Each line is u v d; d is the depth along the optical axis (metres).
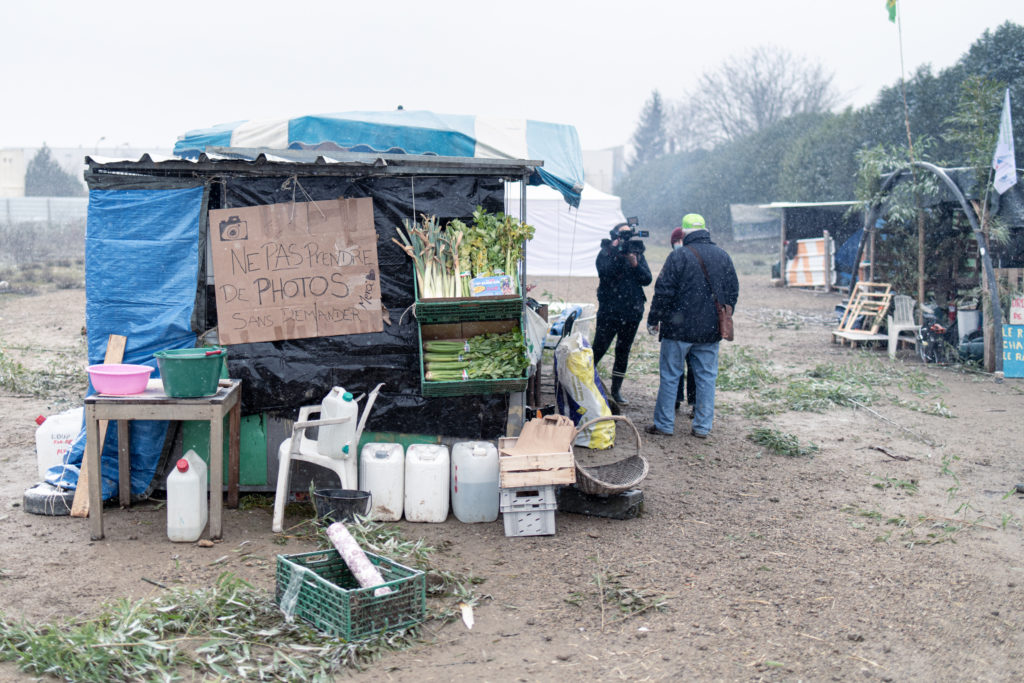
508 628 4.36
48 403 9.47
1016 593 4.81
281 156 6.64
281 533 5.55
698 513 6.13
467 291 5.97
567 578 4.98
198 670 3.86
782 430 8.73
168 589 4.66
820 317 18.77
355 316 6.05
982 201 11.73
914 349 13.98
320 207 5.98
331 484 6.14
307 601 4.26
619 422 8.86
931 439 8.35
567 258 22.44
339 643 4.02
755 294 23.67
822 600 4.71
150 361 6.00
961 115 12.44
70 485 5.95
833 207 24.64
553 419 5.90
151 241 5.94
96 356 6.00
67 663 3.76
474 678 3.85
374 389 6.05
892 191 13.74
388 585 4.15
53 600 4.51
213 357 5.23
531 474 5.53
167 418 5.23
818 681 3.86
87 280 5.93
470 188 6.14
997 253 12.08
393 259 6.09
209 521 5.46
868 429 8.81
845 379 11.23
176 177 5.91
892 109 31.02
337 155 6.65
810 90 63.56
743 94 64.38
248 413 6.08
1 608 4.39
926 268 13.53
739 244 43.00
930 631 4.36
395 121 8.07
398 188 6.05
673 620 4.46
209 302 6.09
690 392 9.62
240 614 4.30
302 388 6.07
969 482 6.96
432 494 5.82
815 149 37.19
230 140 8.30
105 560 5.05
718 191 46.16
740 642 4.23
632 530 5.77
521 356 6.11
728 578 5.00
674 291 8.02
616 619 4.47
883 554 5.38
